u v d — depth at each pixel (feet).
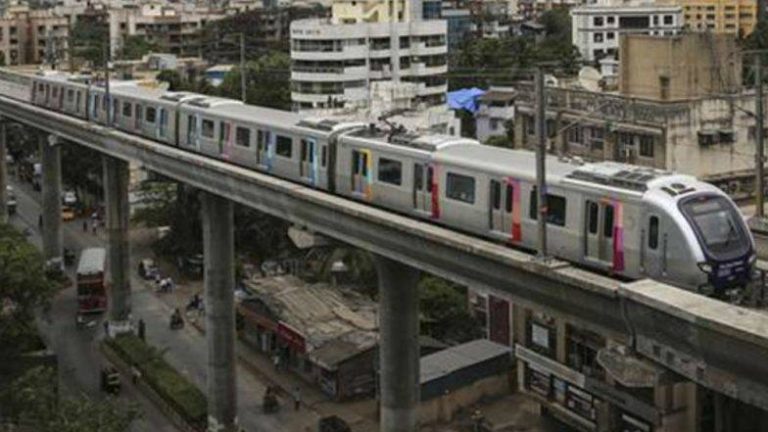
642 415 141.69
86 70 349.82
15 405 129.49
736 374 83.51
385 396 141.08
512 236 119.44
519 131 209.56
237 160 174.09
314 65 391.86
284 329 202.08
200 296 247.50
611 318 97.19
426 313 199.72
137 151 199.11
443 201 129.39
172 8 653.71
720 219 99.76
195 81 410.93
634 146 182.80
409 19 436.76
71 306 248.93
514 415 169.99
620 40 207.41
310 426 176.55
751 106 184.75
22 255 170.09
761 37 379.55
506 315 181.57
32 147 417.69
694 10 530.68
